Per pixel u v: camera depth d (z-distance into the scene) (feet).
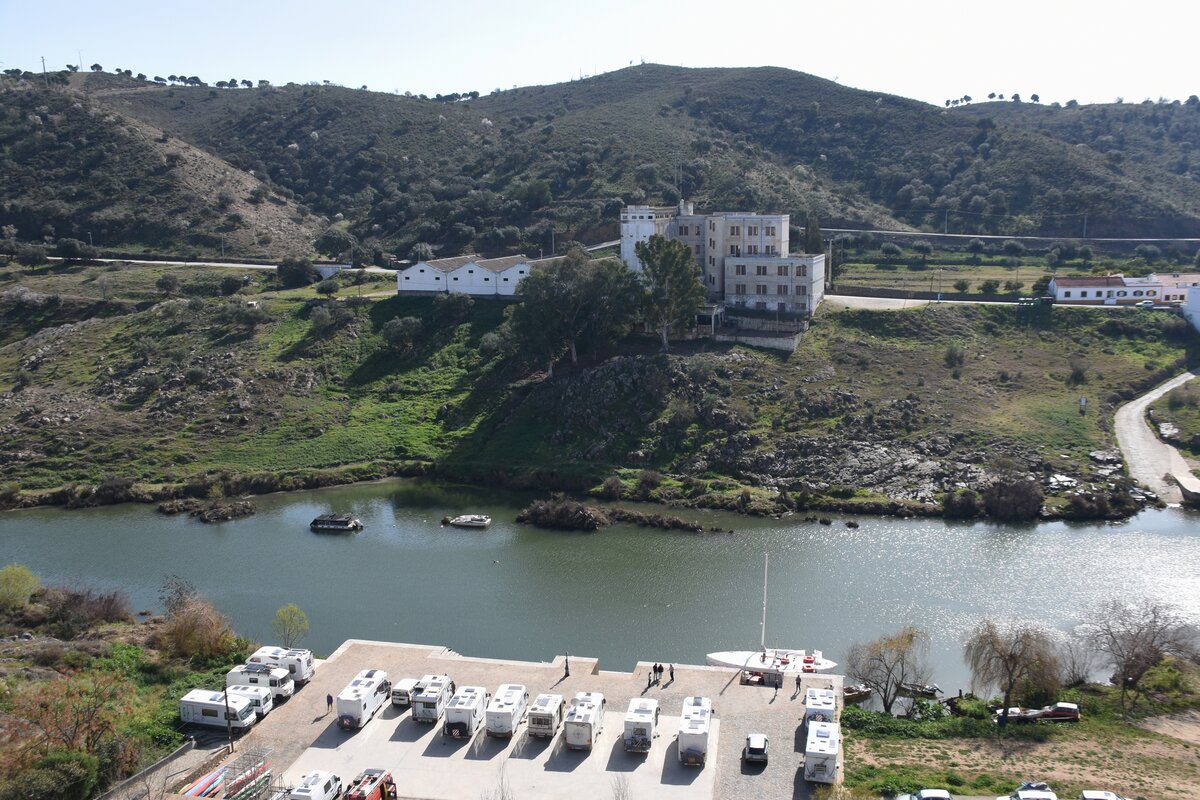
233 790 222.07
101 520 475.31
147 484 514.27
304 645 333.21
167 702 272.31
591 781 233.96
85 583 392.06
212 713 258.78
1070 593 366.02
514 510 481.05
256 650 311.06
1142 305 638.12
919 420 522.06
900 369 572.51
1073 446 502.38
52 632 325.01
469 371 611.47
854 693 292.61
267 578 396.57
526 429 550.36
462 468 529.04
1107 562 395.96
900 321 618.03
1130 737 257.55
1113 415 541.75
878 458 495.00
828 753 227.81
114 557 423.23
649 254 575.38
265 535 450.71
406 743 251.80
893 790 226.58
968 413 529.86
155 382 595.88
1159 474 481.46
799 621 346.54
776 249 643.45
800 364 572.51
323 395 599.16
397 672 291.79
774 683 283.59
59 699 247.91
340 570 404.98
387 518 472.85
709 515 465.88
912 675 300.81
